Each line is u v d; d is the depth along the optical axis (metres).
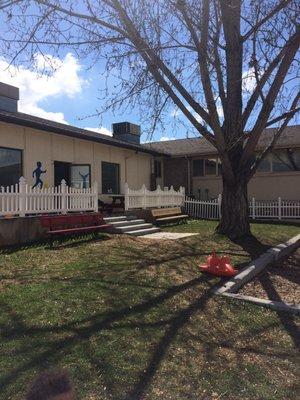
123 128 26.12
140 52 10.84
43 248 11.34
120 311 6.75
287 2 10.04
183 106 11.95
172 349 5.71
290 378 5.21
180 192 22.69
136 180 24.30
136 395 4.67
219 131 11.89
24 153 16.88
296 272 10.13
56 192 13.91
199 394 4.78
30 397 2.33
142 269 9.19
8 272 8.77
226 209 13.49
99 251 11.05
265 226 18.94
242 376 5.20
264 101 11.47
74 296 7.27
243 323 6.83
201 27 10.77
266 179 24.83
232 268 9.16
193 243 12.62
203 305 7.35
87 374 4.96
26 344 5.55
